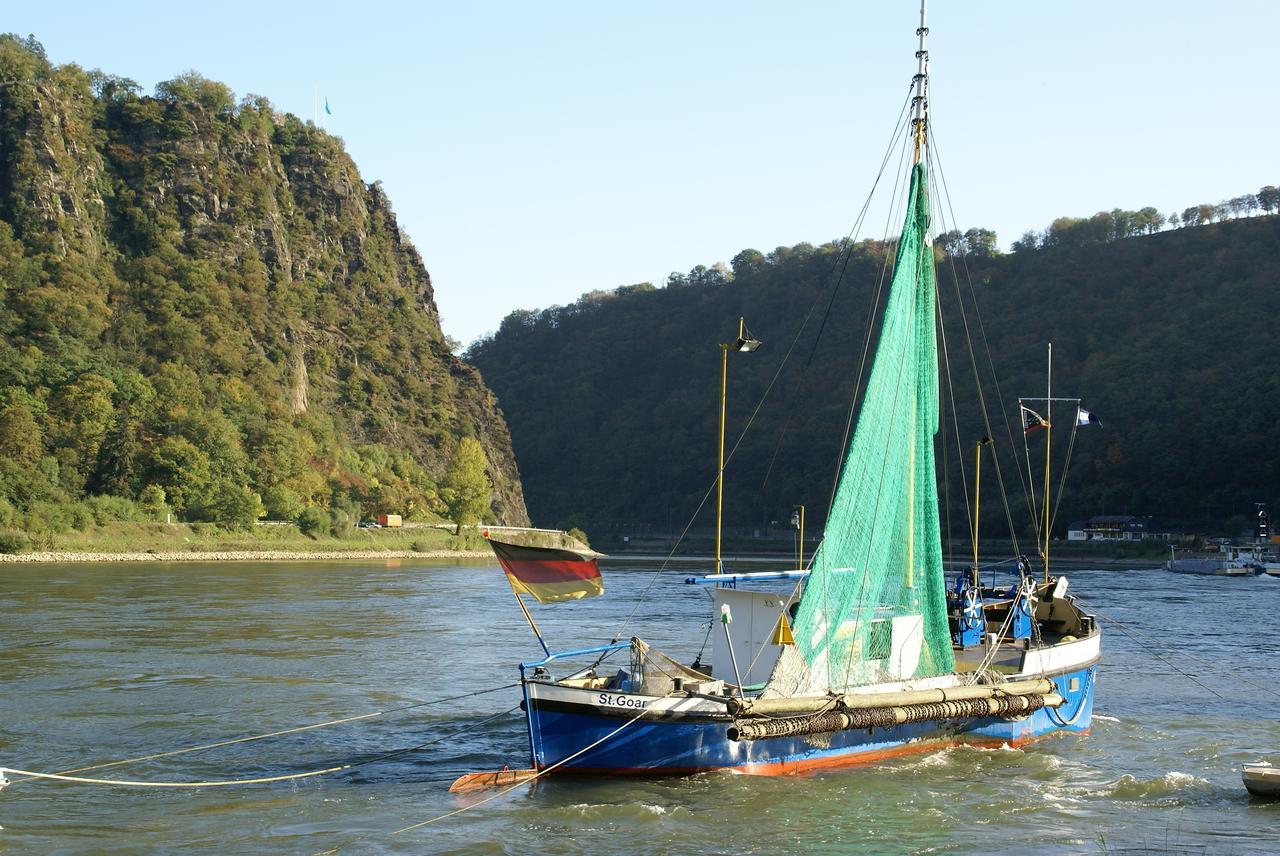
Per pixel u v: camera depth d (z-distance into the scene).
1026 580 36.31
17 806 25.27
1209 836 23.98
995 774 28.66
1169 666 49.12
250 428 167.88
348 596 82.88
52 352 161.12
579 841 22.78
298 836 23.20
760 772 27.11
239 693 39.25
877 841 23.23
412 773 28.48
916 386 30.41
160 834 23.33
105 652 48.56
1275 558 148.25
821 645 27.28
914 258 30.31
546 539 197.00
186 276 189.25
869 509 28.62
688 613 72.94
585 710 25.52
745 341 29.97
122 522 138.50
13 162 185.00
